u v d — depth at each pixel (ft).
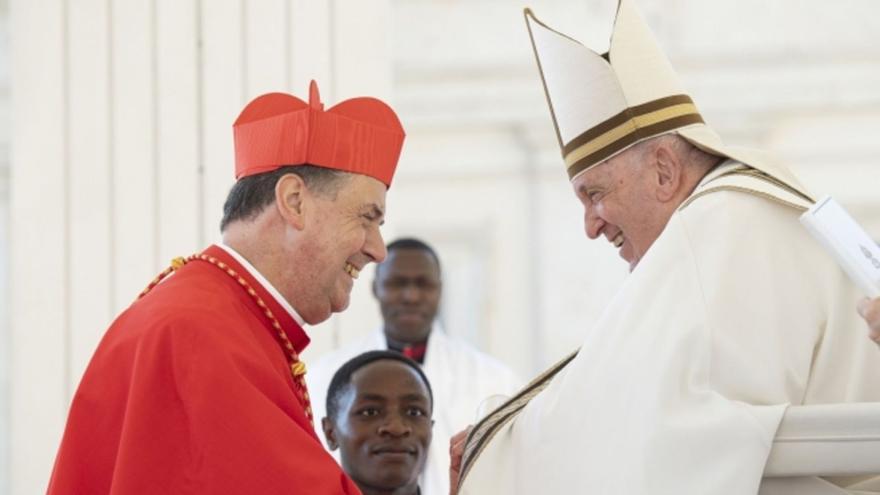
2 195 35.70
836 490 9.37
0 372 35.06
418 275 18.40
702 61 36.06
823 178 36.52
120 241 18.38
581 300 36.94
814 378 10.02
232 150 18.40
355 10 18.42
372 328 18.53
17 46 18.54
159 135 18.43
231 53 18.43
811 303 10.00
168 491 9.29
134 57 18.49
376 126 10.52
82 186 18.43
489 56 36.55
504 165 37.29
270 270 10.39
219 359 9.50
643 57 11.07
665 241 10.18
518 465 10.13
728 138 36.76
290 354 10.48
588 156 11.00
